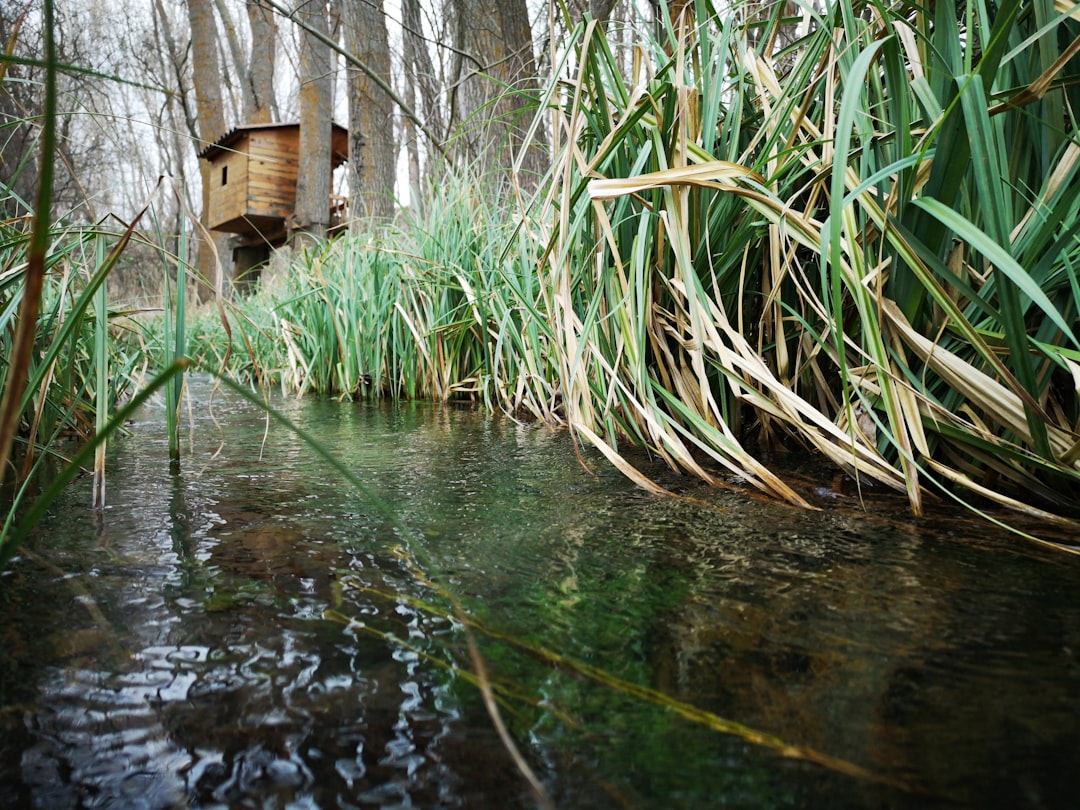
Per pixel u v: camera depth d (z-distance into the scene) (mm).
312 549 922
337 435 2014
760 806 416
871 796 423
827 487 1253
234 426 2217
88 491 1256
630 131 1482
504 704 538
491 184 3123
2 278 1255
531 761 467
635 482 1309
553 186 1479
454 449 1747
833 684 560
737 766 457
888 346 1226
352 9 6297
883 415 1274
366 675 583
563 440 1877
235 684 568
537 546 938
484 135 3693
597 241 1624
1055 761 454
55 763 467
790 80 1373
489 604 736
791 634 654
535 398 2477
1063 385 1167
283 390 3789
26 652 619
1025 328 1066
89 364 1899
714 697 543
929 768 449
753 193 1186
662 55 1570
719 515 1089
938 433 1188
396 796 435
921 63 1172
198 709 532
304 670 592
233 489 1280
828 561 862
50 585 782
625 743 485
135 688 561
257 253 11320
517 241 2545
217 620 691
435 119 5480
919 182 1138
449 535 990
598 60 1462
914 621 680
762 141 1567
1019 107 992
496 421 2352
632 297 1422
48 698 544
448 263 3055
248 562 867
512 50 4895
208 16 12984
